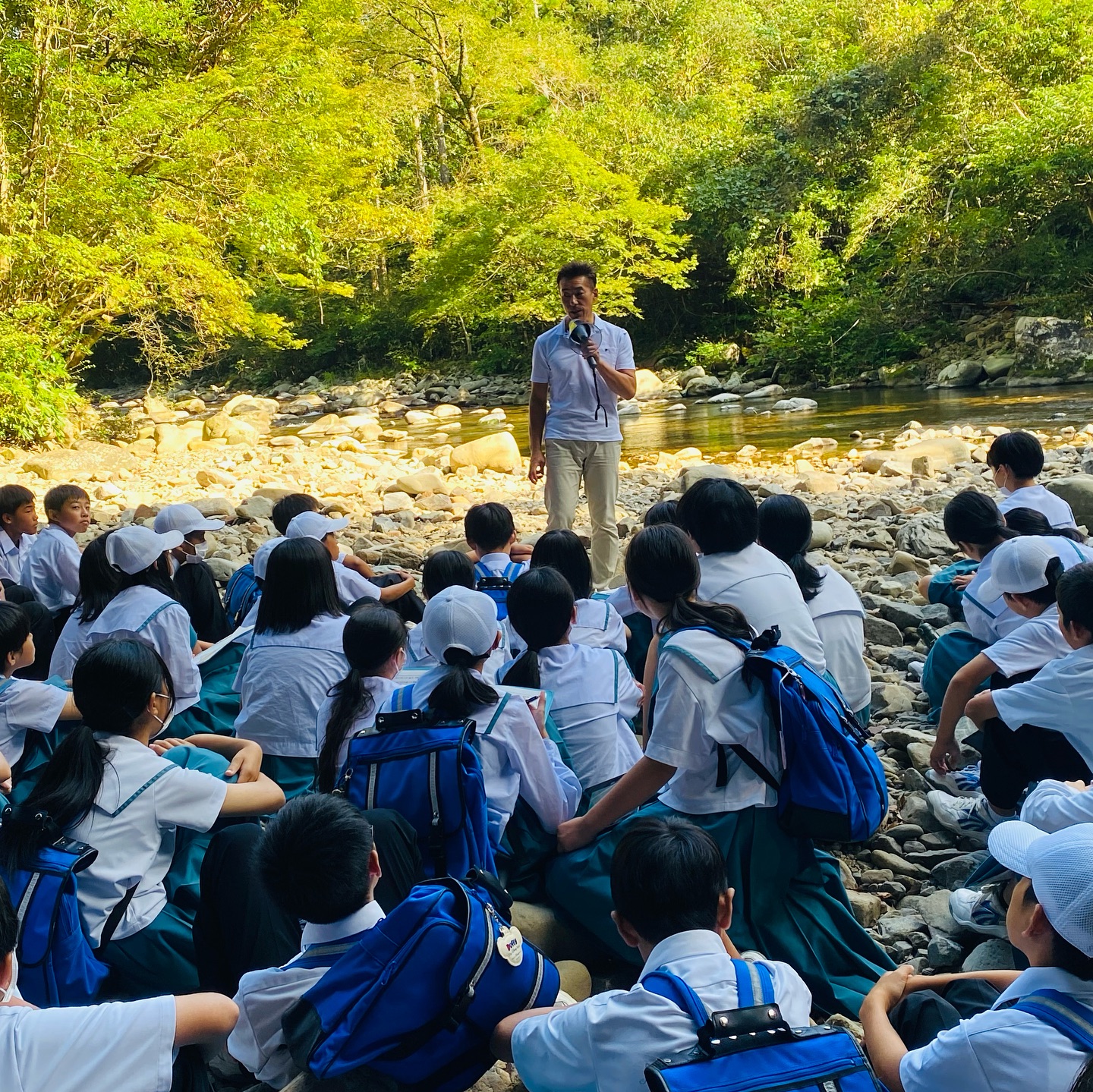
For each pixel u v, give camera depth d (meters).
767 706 3.04
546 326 27.64
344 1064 2.30
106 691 2.99
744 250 24.53
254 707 3.93
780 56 30.77
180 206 18.41
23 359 16.11
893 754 4.45
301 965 2.46
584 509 10.54
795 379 23.17
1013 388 18.94
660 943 2.20
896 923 3.32
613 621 4.32
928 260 23.03
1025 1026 1.91
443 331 30.47
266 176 20.14
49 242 16.14
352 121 24.02
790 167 24.81
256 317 21.03
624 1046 2.07
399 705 3.31
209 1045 2.44
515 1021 2.38
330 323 31.64
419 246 28.17
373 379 29.94
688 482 10.84
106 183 16.88
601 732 3.68
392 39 28.62
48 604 5.46
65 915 2.66
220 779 3.08
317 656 3.93
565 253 24.75
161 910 2.96
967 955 3.10
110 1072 1.96
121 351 34.41
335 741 3.37
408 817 3.03
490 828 3.18
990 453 5.34
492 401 25.39
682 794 3.14
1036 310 20.89
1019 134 20.42
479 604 3.34
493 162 27.45
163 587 4.46
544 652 3.78
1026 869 2.03
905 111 23.83
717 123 27.23
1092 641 3.15
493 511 5.05
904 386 20.95
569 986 3.00
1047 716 3.19
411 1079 2.38
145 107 17.23
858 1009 2.89
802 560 4.26
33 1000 2.59
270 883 2.40
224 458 16.09
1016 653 3.59
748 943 2.99
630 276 25.48
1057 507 5.16
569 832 3.31
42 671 4.90
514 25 29.69
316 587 3.99
